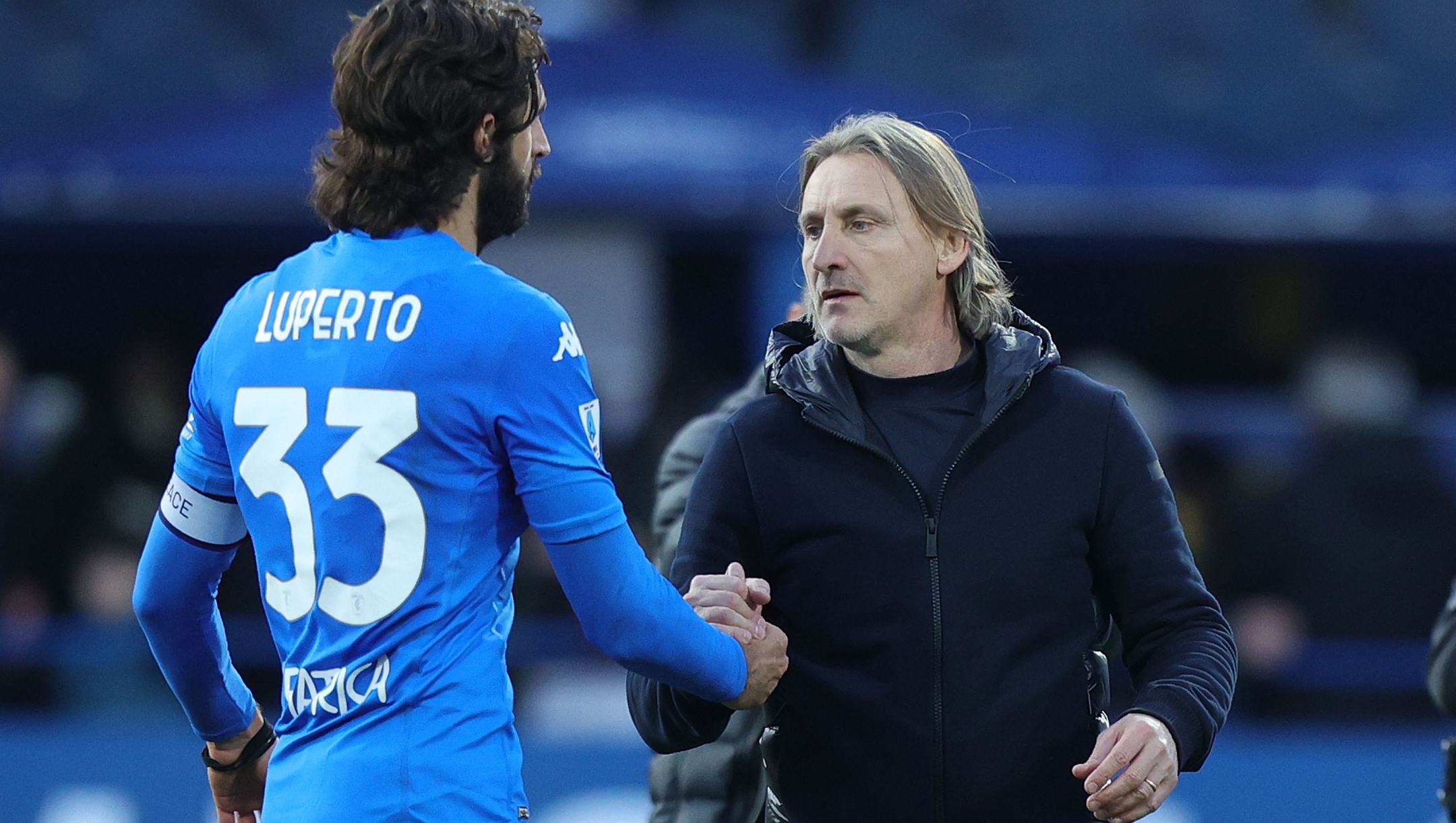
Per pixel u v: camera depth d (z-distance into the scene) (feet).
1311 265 97.60
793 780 30.27
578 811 62.34
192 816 61.52
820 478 30.09
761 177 76.69
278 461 26.96
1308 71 104.73
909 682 29.17
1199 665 29.07
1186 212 79.61
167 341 71.82
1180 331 98.43
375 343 26.61
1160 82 104.42
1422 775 63.31
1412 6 106.93
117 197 75.31
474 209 28.17
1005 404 29.96
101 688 66.39
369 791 26.03
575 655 65.51
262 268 93.66
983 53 107.14
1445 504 69.00
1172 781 27.91
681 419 70.08
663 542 35.91
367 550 26.35
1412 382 98.27
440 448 26.40
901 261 29.96
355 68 27.12
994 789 28.94
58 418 80.07
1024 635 29.32
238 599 65.92
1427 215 80.43
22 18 97.14
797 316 36.47
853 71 107.65
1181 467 74.79
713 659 27.86
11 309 91.61
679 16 109.50
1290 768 63.16
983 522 29.53
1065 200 78.84
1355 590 67.82
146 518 69.05
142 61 98.02
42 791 61.21
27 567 67.92
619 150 77.00
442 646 26.55
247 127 78.07
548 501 26.71
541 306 27.25
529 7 28.53
